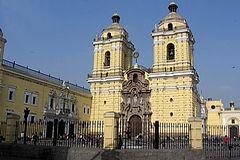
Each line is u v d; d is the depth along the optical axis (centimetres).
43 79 5559
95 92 7025
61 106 5966
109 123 2689
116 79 6775
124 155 2536
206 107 9775
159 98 6269
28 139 3678
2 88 4662
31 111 5206
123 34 7075
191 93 6009
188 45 6272
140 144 3788
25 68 5241
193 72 6088
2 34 4750
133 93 6600
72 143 3559
